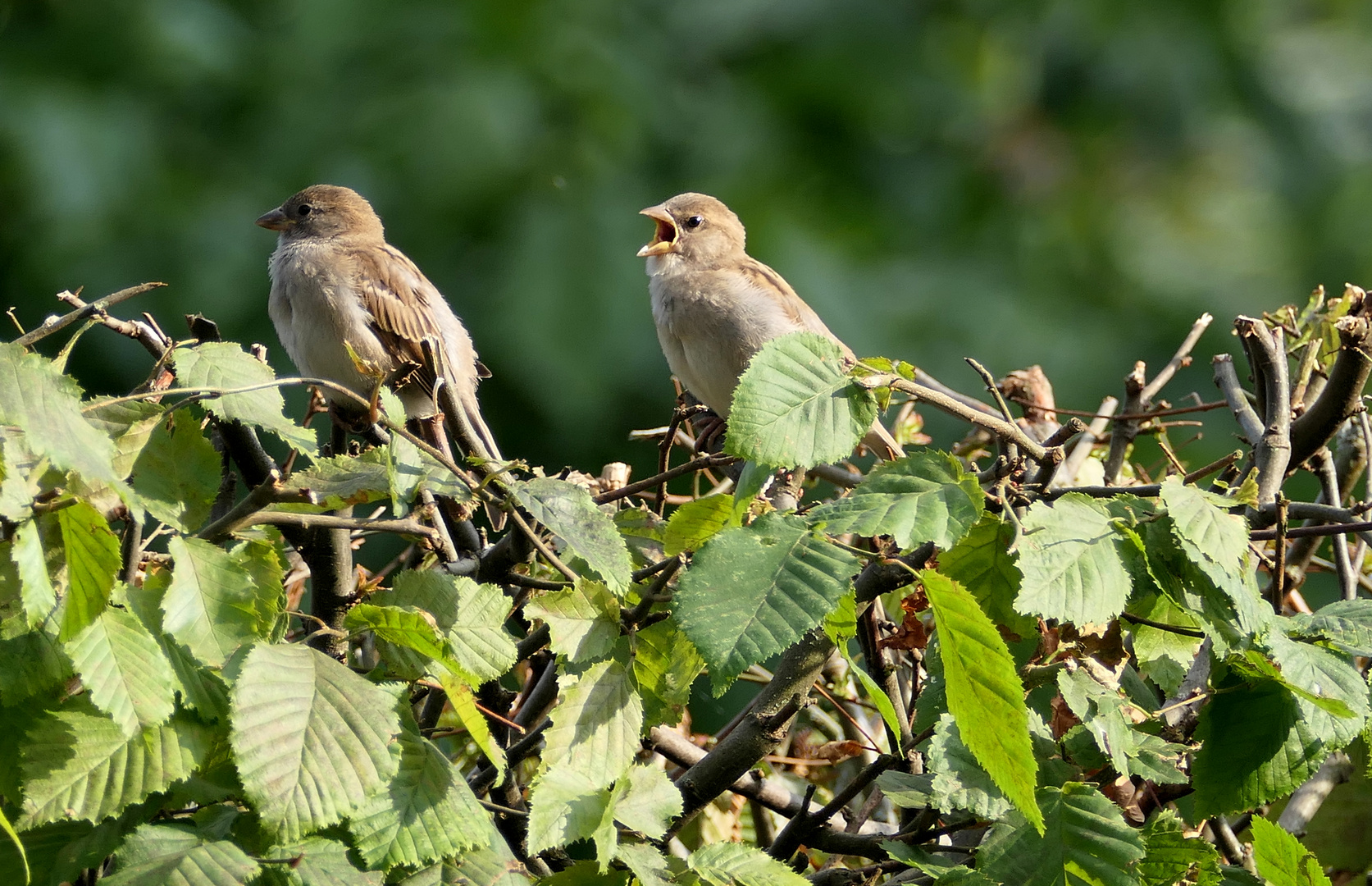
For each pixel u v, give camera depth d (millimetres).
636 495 7172
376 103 17109
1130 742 4664
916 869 4977
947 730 4566
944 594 4027
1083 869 4312
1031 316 18391
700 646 3887
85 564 3686
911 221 18953
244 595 4000
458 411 6027
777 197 18328
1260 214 19969
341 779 3773
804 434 4441
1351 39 20969
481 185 16516
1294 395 7129
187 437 4359
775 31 19312
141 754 3812
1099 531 4594
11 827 3641
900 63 19328
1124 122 20016
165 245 16594
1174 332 19031
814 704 7500
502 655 4434
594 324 16141
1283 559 5312
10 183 16656
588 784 4340
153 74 17781
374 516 6188
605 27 18078
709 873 4316
